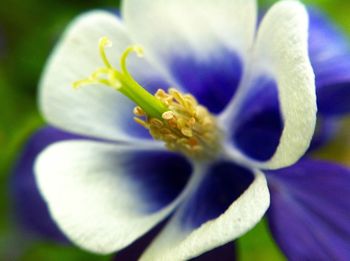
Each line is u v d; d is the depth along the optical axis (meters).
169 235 0.11
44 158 0.11
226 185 0.12
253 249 0.16
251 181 0.11
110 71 0.11
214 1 0.12
